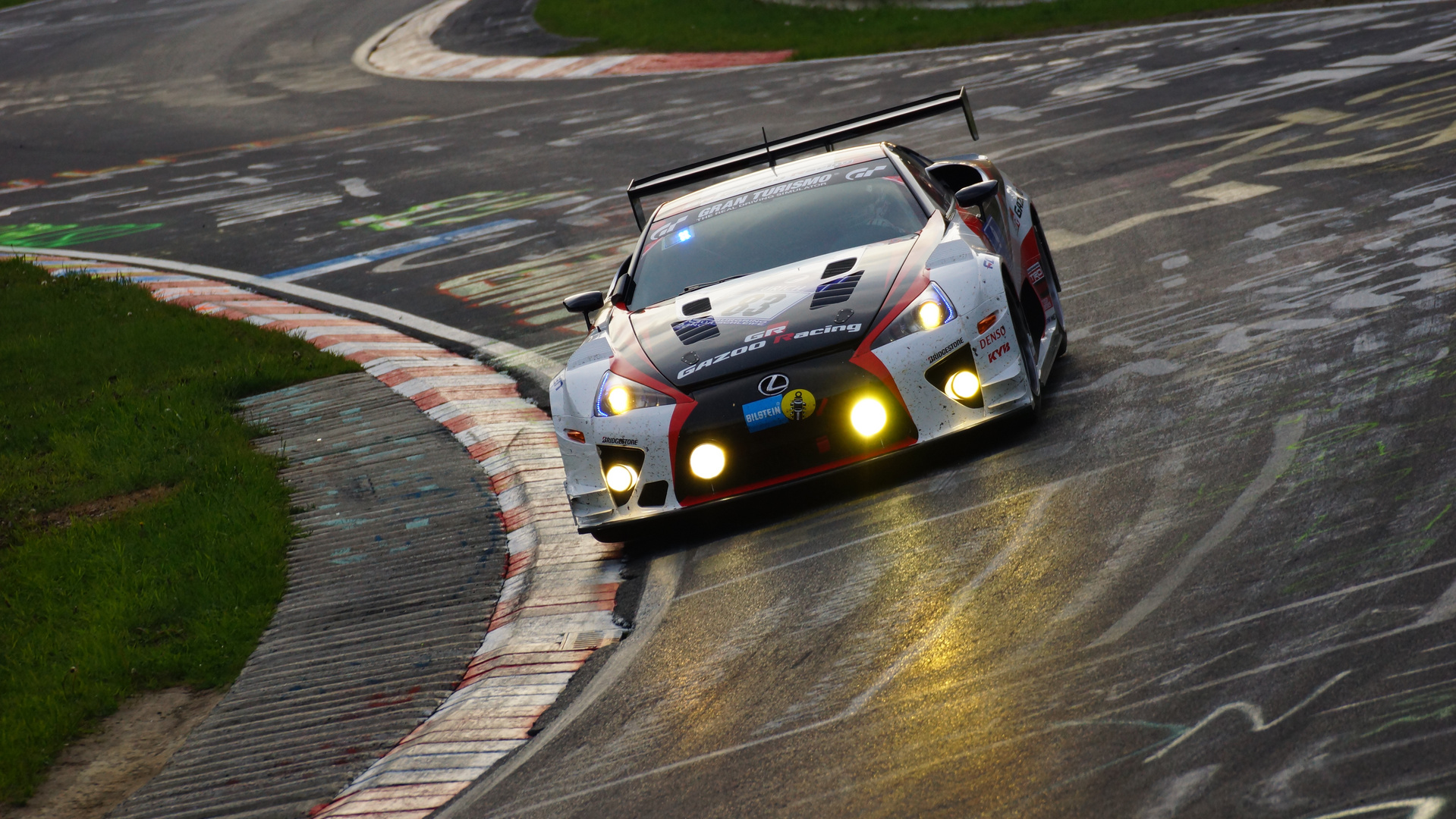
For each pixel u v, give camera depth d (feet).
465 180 200.75
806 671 44.04
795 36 297.12
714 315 63.10
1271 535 44.91
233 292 146.30
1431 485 45.65
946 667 41.65
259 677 55.93
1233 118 143.74
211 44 453.99
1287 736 33.09
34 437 94.48
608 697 46.60
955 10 291.17
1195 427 57.52
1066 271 96.02
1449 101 127.75
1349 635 37.22
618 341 64.75
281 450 86.74
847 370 57.41
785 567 53.67
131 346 115.75
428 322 123.03
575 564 61.21
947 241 63.82
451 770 44.01
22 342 119.44
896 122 78.07
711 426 57.82
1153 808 31.40
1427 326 63.77
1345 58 165.99
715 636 49.03
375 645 57.11
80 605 64.13
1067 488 53.72
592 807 38.83
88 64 441.27
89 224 209.15
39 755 51.19
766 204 72.38
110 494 81.56
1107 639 40.57
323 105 316.40
